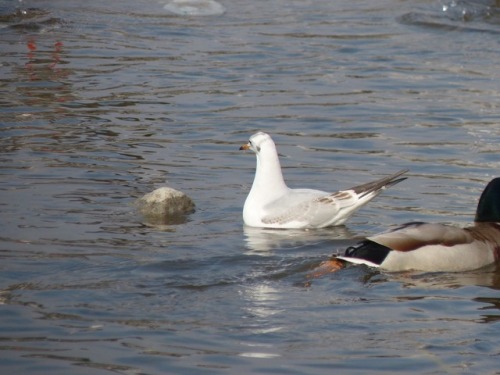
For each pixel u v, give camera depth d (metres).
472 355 10.27
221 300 11.68
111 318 11.04
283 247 13.88
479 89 24.17
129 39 29.33
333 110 22.23
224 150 19.17
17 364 9.81
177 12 33.28
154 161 18.23
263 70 26.05
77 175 17.14
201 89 23.97
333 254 13.54
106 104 22.30
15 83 23.83
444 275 12.82
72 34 29.73
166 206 15.41
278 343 10.49
